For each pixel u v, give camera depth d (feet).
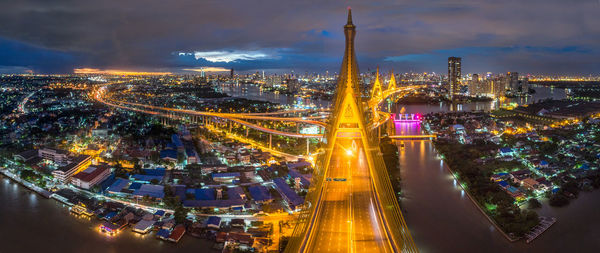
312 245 641.81
